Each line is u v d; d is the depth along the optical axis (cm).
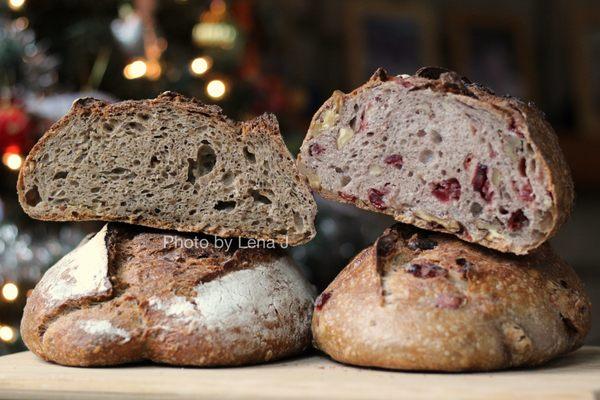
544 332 53
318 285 99
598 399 46
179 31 106
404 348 51
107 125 59
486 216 54
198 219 59
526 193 52
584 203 185
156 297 55
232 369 54
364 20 166
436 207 55
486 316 52
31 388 52
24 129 85
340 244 101
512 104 52
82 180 58
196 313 54
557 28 185
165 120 58
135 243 59
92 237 64
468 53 175
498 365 52
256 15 123
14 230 92
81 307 56
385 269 55
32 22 97
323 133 58
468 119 54
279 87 114
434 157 55
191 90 100
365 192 57
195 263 57
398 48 168
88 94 91
